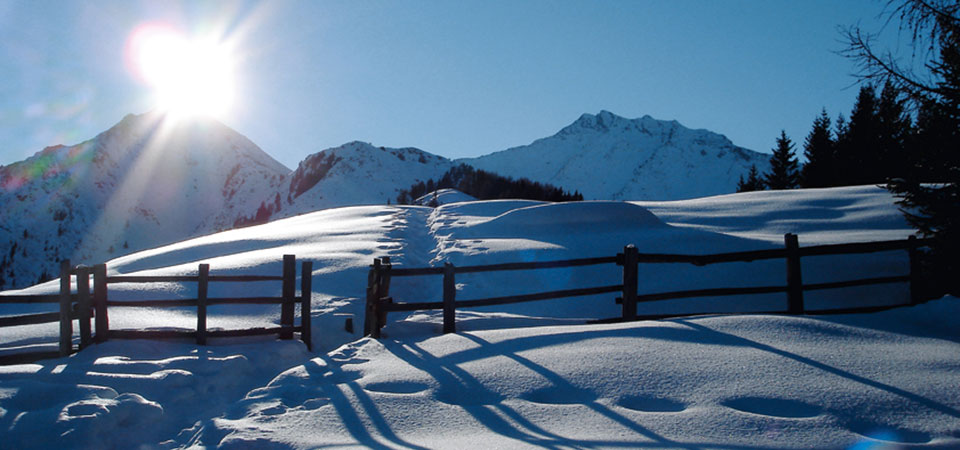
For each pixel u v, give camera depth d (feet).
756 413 18.22
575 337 25.68
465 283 52.80
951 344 24.13
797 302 31.09
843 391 19.16
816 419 17.48
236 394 24.57
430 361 24.09
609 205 76.07
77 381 23.16
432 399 20.12
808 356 22.52
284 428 18.08
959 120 34.09
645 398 19.52
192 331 30.19
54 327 35.60
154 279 29.94
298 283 50.21
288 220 111.45
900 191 37.52
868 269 50.39
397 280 52.24
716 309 45.09
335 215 108.37
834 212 81.66
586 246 61.77
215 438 17.97
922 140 36.04
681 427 17.21
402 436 17.38
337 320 37.27
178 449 18.31
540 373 21.66
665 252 58.08
